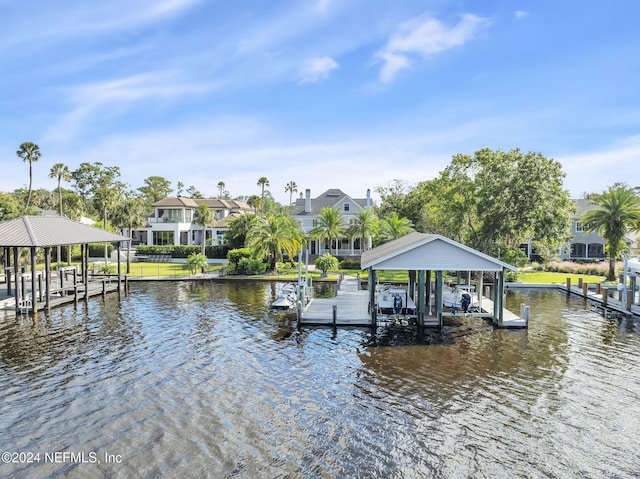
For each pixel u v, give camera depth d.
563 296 33.28
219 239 69.00
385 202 73.12
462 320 24.09
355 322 22.78
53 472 9.82
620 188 40.91
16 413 12.65
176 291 34.53
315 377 15.49
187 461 10.19
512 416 12.59
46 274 26.83
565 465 10.21
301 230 52.09
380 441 11.16
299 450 10.70
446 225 51.72
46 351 18.39
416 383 14.99
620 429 11.91
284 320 24.14
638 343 20.03
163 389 14.34
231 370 16.12
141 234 68.06
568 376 15.78
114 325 22.98
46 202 75.38
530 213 41.56
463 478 9.69
